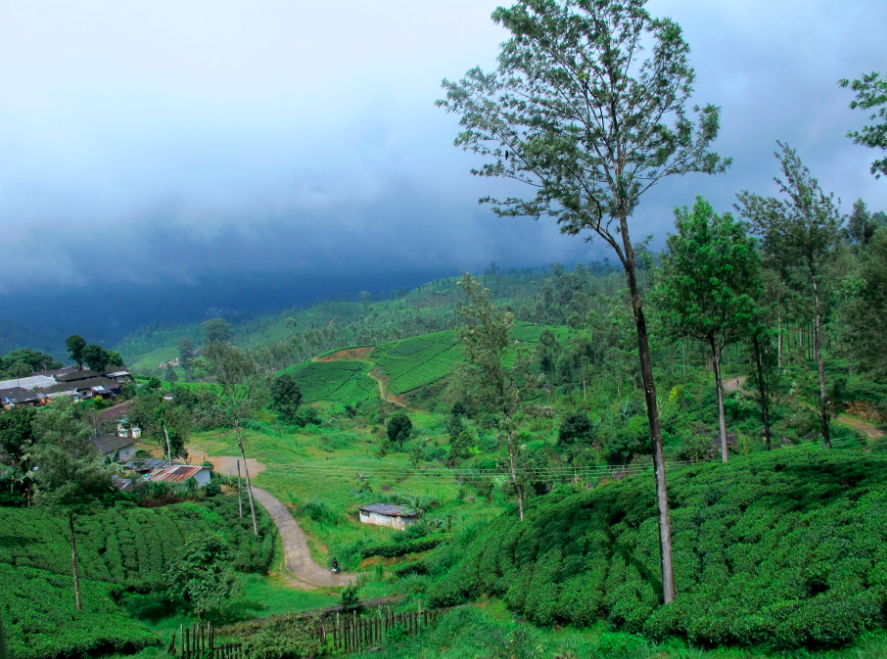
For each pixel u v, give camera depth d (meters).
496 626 19.03
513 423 29.83
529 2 14.48
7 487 43.94
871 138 16.19
